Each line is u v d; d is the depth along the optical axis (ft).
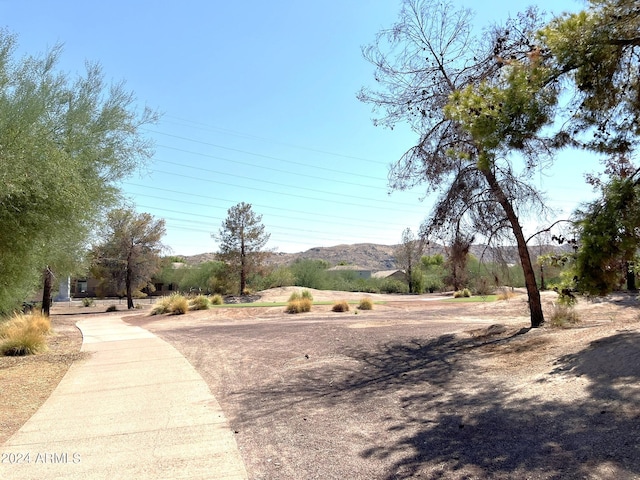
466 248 45.42
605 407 18.80
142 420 22.31
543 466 14.44
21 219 29.66
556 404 20.21
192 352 43.06
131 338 56.85
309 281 196.95
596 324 41.01
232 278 163.22
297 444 18.35
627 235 26.27
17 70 30.50
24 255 32.65
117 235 147.13
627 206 26.55
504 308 76.59
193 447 18.45
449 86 42.83
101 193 36.29
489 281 45.68
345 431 19.69
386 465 15.67
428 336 46.65
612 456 14.51
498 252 44.65
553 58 25.48
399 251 191.01
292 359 37.81
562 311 45.60
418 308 95.66
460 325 56.70
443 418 20.42
